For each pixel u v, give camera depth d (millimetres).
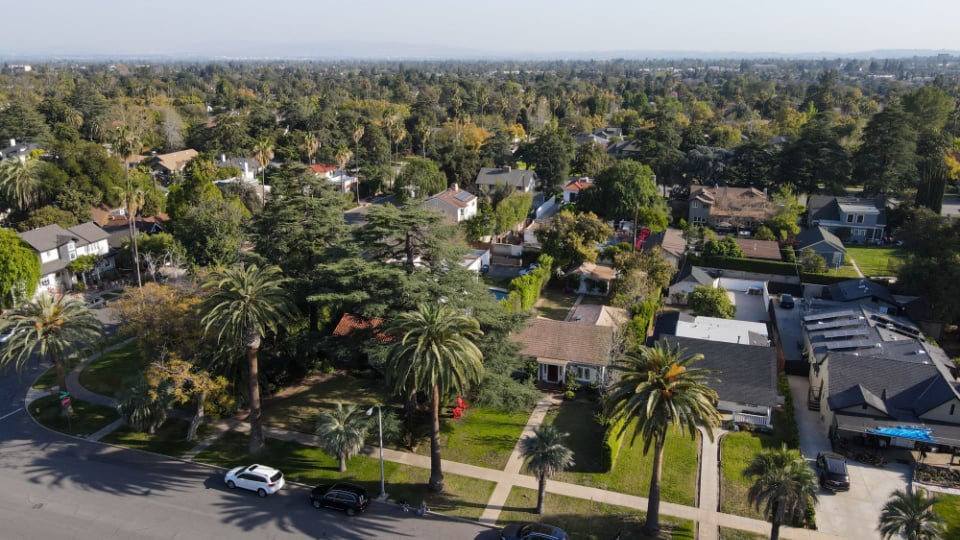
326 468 37844
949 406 38969
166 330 41250
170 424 42531
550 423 42969
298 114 151125
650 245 77562
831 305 60969
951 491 35438
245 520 33125
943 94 120500
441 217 42344
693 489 35781
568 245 71312
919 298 60750
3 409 44219
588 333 50031
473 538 31875
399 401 43688
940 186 85750
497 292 65938
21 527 32250
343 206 53156
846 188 115562
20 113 123938
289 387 47344
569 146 126438
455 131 148125
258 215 49531
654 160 114250
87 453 39125
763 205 93438
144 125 150125
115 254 76125
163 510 33844
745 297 69625
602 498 35000
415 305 39312
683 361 31094
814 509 33094
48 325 42500
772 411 44500
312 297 38250
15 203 80438
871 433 38219
